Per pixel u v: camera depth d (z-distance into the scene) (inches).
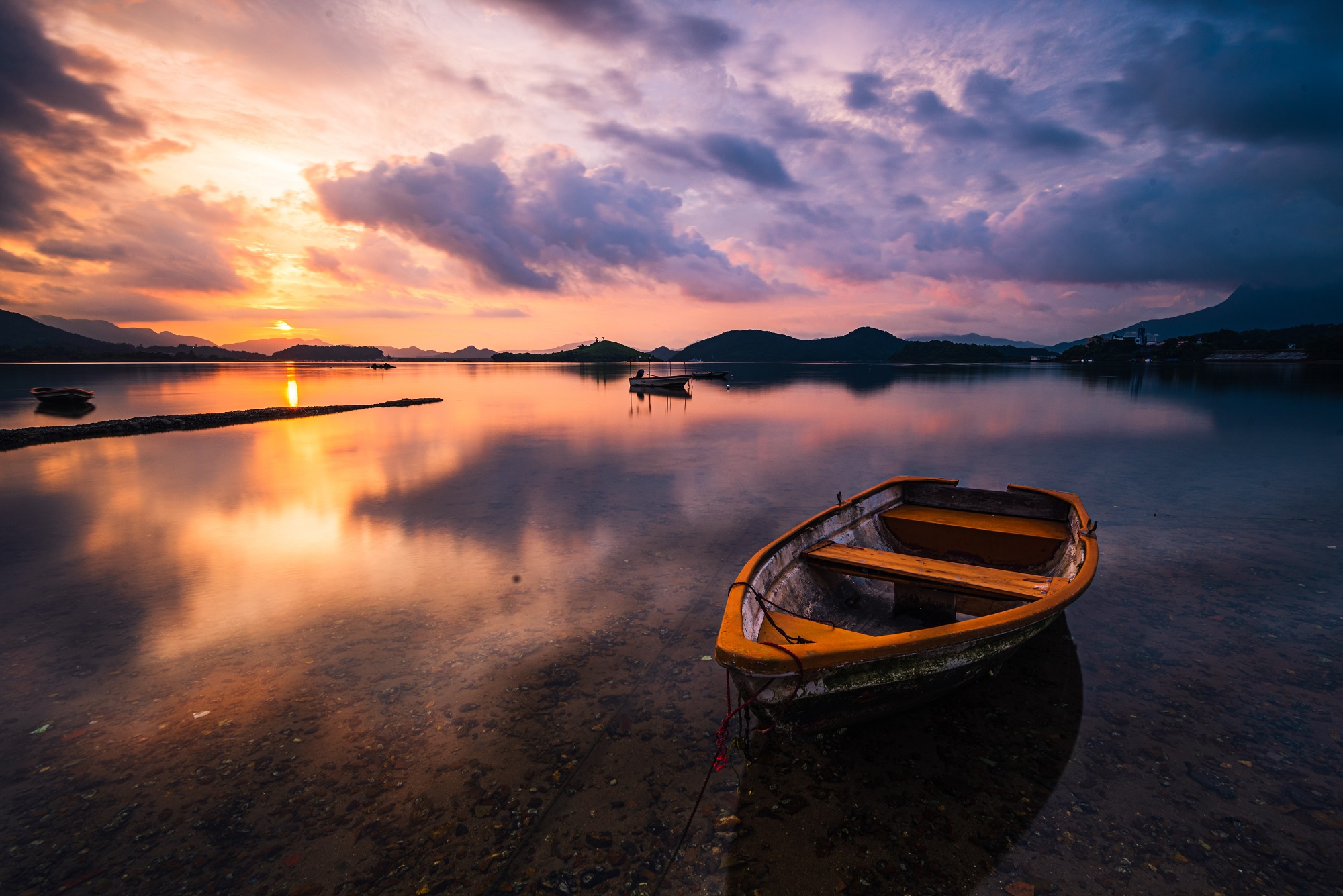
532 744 183.6
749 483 578.6
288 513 472.7
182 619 276.7
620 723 193.6
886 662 160.1
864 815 154.1
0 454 793.6
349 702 207.0
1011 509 339.0
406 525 434.6
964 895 131.1
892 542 333.4
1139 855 141.1
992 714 196.4
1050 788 162.9
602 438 928.9
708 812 155.9
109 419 1278.3
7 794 164.6
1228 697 204.7
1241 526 411.5
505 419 1241.4
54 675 227.3
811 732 177.2
